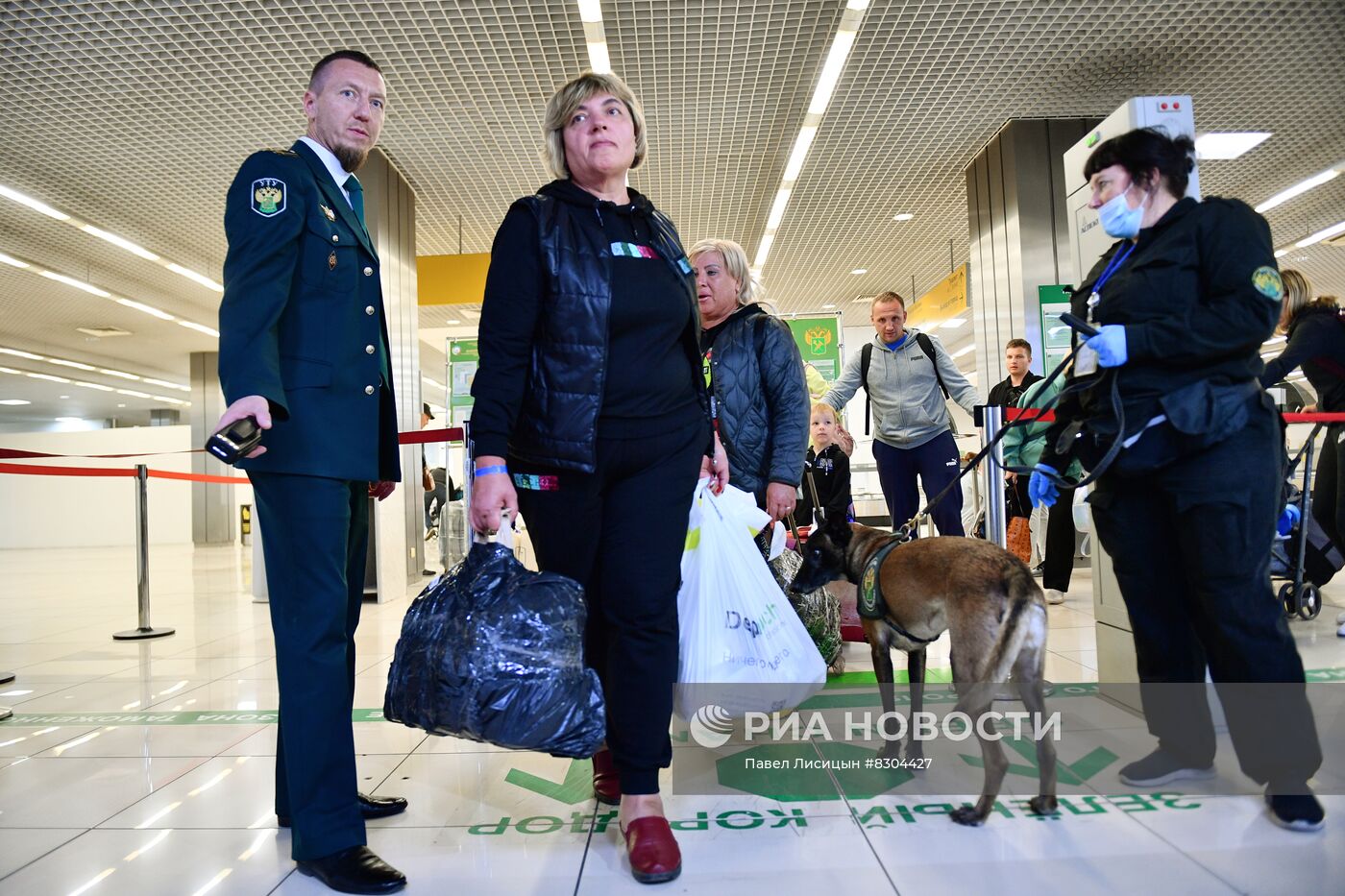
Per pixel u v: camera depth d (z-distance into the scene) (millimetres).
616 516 1707
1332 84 5988
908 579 2055
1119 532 2008
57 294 10398
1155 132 1864
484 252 9195
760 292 2645
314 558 1651
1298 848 1616
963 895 1466
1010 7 4941
